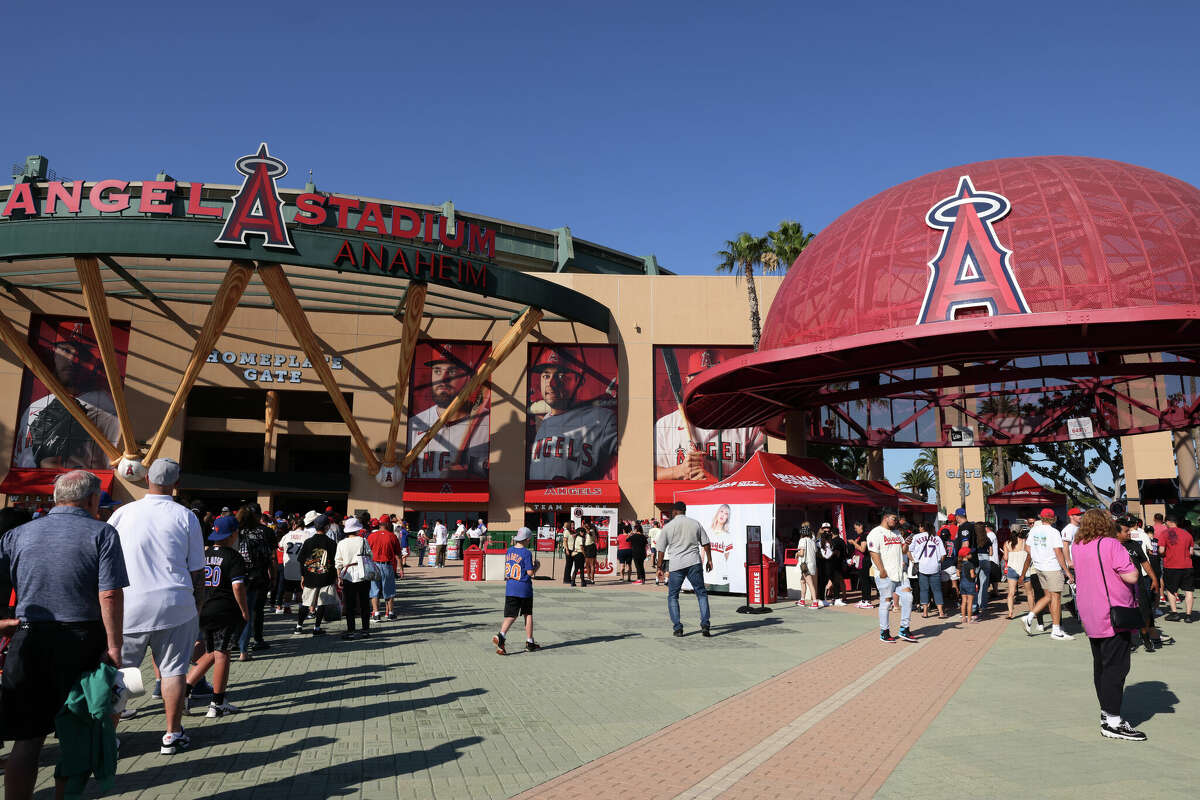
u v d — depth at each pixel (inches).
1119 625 215.9
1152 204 636.7
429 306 1491.1
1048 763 192.2
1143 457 1363.2
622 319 1560.0
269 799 165.6
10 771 141.0
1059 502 1115.3
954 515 618.5
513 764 192.5
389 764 192.2
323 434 1481.3
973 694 276.8
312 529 550.3
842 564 657.0
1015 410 1081.4
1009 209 650.8
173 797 166.9
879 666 336.5
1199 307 541.0
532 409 1523.1
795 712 249.6
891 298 671.1
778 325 783.7
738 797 167.3
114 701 146.9
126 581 155.3
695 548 445.4
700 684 295.9
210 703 250.7
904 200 732.0
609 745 210.5
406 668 330.6
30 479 1330.0
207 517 493.0
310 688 287.4
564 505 1487.5
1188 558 511.8
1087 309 570.3
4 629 143.2
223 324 1117.7
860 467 2230.6
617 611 576.4
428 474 1480.1
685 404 893.2
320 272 1373.0
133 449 1294.3
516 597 370.9
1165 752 201.8
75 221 990.4
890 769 187.5
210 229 1006.4
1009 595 537.6
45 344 1389.0
